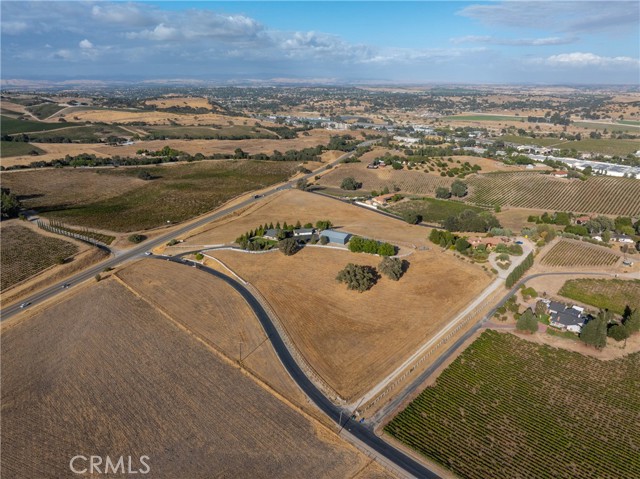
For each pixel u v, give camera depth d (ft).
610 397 265.95
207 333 321.11
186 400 255.70
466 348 308.19
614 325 321.11
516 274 398.21
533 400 261.85
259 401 255.29
